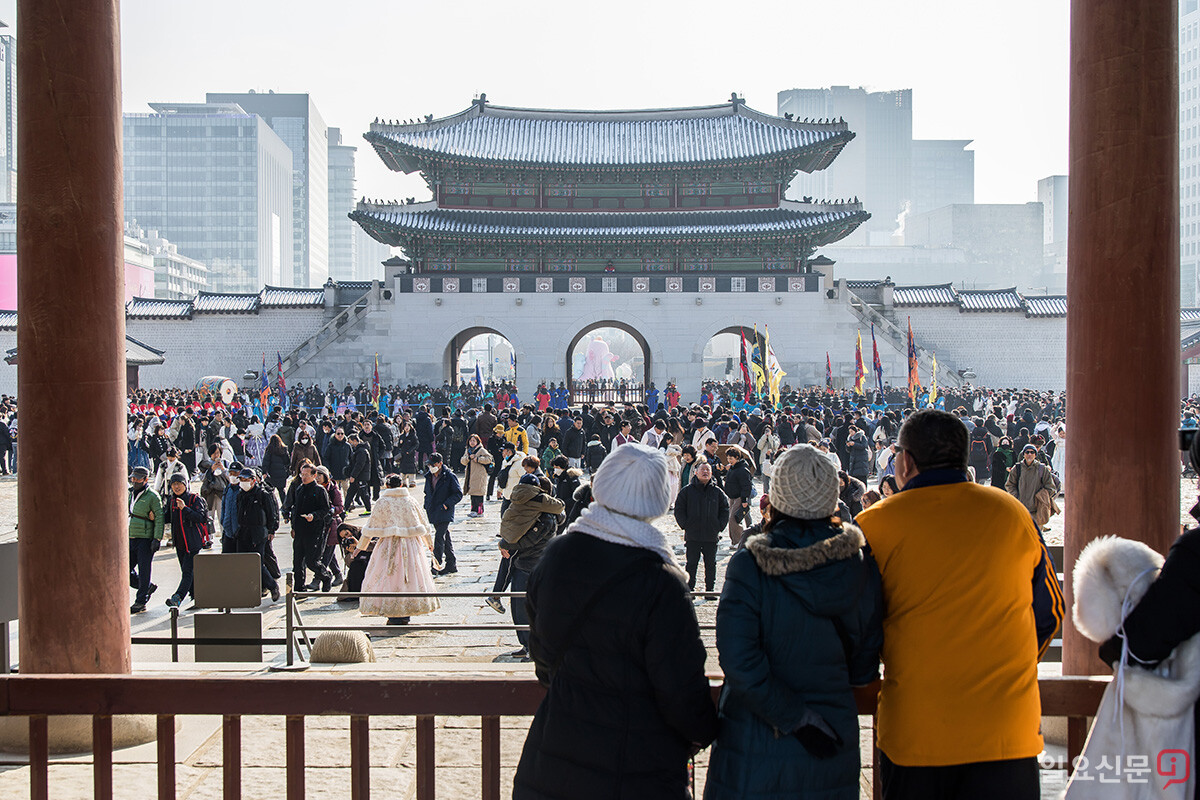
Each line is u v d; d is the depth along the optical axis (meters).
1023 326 66.25
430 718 5.91
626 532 4.76
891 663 4.88
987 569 4.75
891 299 66.69
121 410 8.35
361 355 63.62
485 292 63.81
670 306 64.06
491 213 64.88
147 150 188.25
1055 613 5.08
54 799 7.54
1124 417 7.20
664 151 65.94
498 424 33.59
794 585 4.55
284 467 25.70
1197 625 4.51
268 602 16.62
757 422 30.86
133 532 15.82
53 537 8.02
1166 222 7.17
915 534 4.80
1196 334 65.19
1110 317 7.23
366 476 24.67
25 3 7.89
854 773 4.71
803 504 4.70
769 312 63.94
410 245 63.94
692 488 16.02
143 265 121.19
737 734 4.77
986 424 32.19
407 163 67.62
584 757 4.68
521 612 13.01
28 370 8.02
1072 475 7.59
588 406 41.78
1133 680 4.76
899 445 5.22
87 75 7.94
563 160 64.69
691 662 4.59
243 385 63.66
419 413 34.56
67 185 7.90
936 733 4.73
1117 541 4.98
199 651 11.84
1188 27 130.00
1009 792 4.76
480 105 68.81
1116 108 7.17
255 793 7.66
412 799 7.63
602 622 4.66
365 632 13.93
